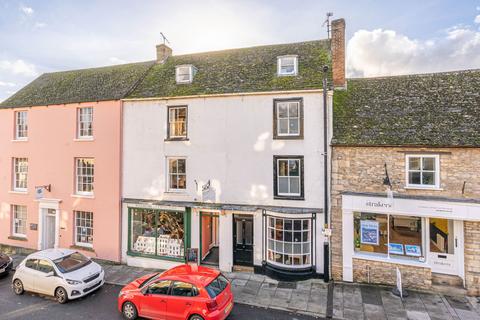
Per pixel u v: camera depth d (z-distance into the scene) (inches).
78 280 416.5
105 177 575.2
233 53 646.5
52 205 617.3
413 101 498.9
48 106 628.1
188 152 538.3
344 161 467.5
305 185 480.1
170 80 602.5
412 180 444.8
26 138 652.1
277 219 486.9
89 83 665.6
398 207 431.8
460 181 418.0
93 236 581.9
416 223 454.3
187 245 530.6
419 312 376.8
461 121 442.3
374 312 378.6
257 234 498.9
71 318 376.8
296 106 494.0
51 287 419.2
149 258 546.3
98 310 396.5
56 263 433.7
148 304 355.3
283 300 411.2
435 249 451.2
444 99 486.3
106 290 457.4
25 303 416.8
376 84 556.1
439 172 427.2
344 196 457.7
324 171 466.6
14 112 664.4
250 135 507.5
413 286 437.1
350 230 459.5
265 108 501.4
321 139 475.2
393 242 462.0
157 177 553.6
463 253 426.9
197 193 531.8
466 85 499.8
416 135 442.3
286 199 487.5
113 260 564.1
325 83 460.1
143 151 561.9
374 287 444.5
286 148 489.1
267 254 496.7
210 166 526.3
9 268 528.4
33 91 697.0
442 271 446.0
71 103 603.2
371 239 470.3
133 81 623.2
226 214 510.3
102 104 583.5
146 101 562.9
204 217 549.0
